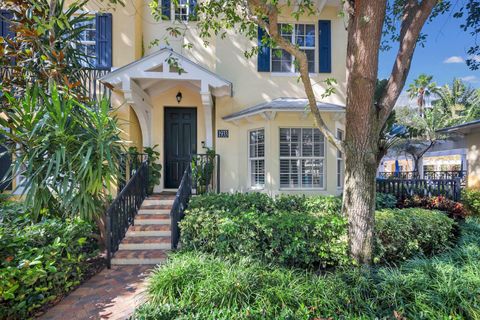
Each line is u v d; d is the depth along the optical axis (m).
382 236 4.44
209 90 6.90
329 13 8.27
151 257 4.92
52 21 3.90
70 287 3.85
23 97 4.76
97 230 5.29
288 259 4.24
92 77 7.14
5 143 4.59
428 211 5.52
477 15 5.40
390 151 17.55
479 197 8.41
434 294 3.08
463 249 4.36
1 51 4.61
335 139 4.28
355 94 3.90
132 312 3.24
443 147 14.13
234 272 3.30
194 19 5.34
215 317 2.74
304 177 7.62
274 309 2.85
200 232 4.59
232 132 8.13
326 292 3.11
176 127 8.30
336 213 5.50
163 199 6.84
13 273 2.92
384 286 3.21
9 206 5.30
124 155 5.21
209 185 7.53
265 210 5.87
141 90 7.20
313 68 8.33
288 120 7.48
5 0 4.66
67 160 4.33
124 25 7.46
